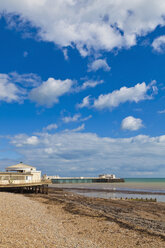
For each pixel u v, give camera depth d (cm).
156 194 8362
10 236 1786
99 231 2402
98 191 9669
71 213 3212
